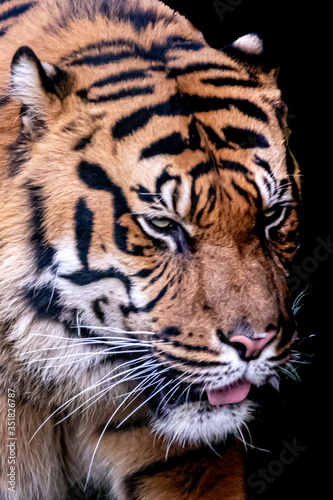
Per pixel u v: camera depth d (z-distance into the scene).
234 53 5.68
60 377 5.57
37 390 5.67
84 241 4.92
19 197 5.05
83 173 4.91
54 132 5.05
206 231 4.79
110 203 4.84
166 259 4.88
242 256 4.83
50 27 5.57
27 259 5.07
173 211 4.73
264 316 4.67
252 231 4.89
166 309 4.87
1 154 5.16
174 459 5.80
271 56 5.72
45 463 6.04
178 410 5.32
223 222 4.77
